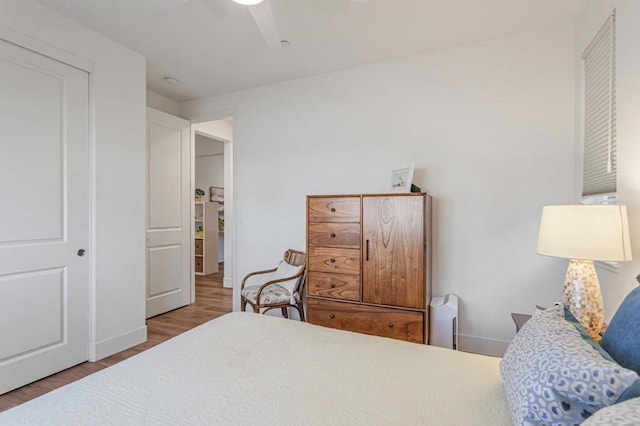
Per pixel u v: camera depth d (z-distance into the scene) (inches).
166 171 155.0
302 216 140.6
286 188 143.7
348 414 39.4
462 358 55.6
